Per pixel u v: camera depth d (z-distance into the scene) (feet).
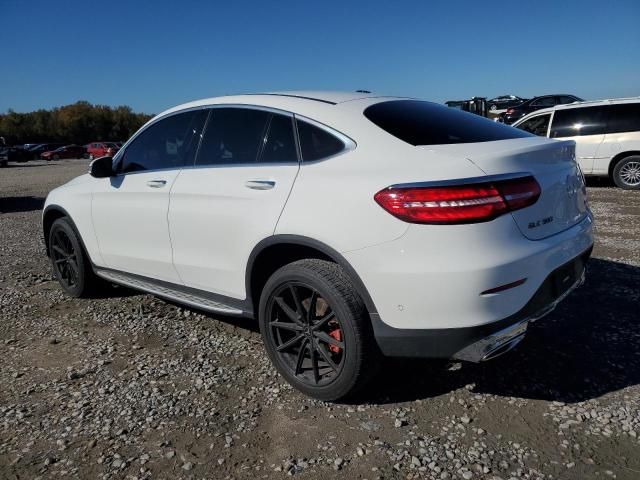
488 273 7.85
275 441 8.38
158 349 11.92
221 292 11.10
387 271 8.19
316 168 9.36
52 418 9.19
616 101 36.27
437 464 7.70
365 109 9.91
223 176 10.80
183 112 12.42
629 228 22.93
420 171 8.18
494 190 8.00
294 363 9.93
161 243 12.23
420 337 8.26
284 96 10.83
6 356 11.81
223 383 10.27
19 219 33.96
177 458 8.02
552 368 10.33
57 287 16.98
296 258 10.22
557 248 8.88
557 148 9.46
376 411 9.15
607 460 7.64
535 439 8.19
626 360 10.54
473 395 9.52
